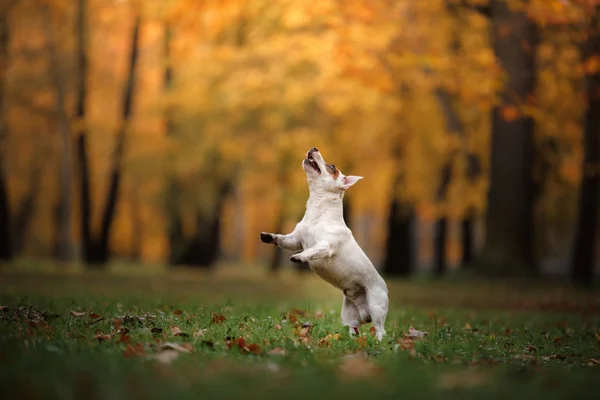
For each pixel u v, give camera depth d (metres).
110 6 27.73
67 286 14.84
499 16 19.25
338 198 7.50
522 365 6.02
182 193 26.97
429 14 19.97
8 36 27.03
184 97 23.28
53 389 4.08
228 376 4.75
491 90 17.69
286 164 23.55
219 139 23.56
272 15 21.70
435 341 7.08
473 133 24.06
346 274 7.41
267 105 22.69
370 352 6.27
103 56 30.12
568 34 18.03
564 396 4.55
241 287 17.75
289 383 4.61
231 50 23.03
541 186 25.09
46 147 31.23
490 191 20.70
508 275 20.22
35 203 36.31
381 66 19.06
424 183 25.67
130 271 25.58
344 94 21.92
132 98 26.80
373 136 24.03
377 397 4.31
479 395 4.49
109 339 5.99
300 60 22.03
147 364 5.05
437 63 17.53
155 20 21.50
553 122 21.64
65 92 28.22
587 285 20.45
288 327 7.26
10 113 29.05
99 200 37.03
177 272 26.27
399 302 14.02
